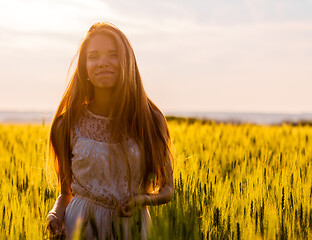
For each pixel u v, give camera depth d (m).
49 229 2.30
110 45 2.21
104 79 2.21
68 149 2.36
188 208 2.90
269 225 2.80
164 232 2.37
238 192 3.43
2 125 9.09
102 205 2.23
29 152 5.37
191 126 8.82
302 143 6.23
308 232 2.79
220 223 2.77
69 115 2.31
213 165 4.71
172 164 2.45
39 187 3.64
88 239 2.23
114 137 2.23
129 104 2.28
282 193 3.15
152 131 2.32
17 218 2.93
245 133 7.59
